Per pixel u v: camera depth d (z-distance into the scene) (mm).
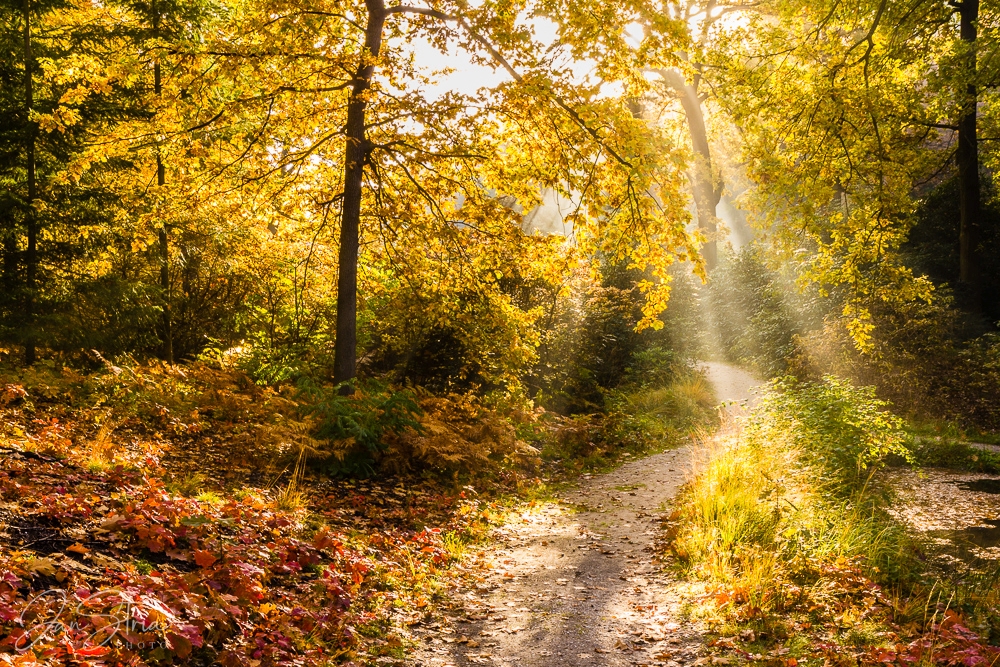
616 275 19078
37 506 4352
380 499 7984
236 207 11867
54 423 7836
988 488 9633
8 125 10891
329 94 10781
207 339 14320
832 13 13617
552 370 15367
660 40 9602
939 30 15883
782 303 19406
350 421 8914
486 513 8094
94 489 5125
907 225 13664
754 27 15250
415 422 9609
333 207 12156
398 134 10750
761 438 8703
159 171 12555
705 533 6750
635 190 10336
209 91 10953
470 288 12172
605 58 9844
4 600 3098
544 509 8789
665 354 17469
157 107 10414
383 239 12289
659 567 6352
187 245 13023
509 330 12211
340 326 10742
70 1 11906
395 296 12688
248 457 8336
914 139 15234
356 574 5191
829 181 13031
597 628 5008
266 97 10227
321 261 13242
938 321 15242
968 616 5219
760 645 4609
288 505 6691
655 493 9336
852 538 6320
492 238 11461
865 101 12133
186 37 11930
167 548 4441
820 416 8461
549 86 9594
